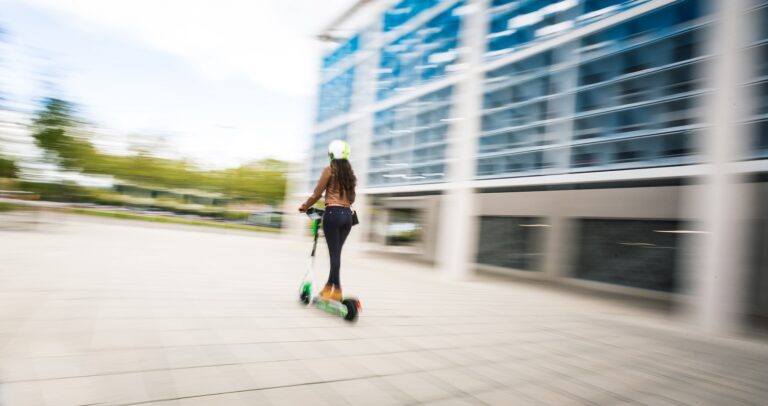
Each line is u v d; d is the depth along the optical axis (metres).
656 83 6.02
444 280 8.38
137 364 2.05
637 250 9.13
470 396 2.13
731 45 4.71
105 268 5.17
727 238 4.61
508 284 8.71
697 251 4.86
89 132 14.42
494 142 8.62
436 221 14.45
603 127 6.66
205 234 16.88
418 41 11.07
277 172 36.47
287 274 6.38
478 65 8.45
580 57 7.06
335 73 15.88
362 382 2.16
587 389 2.43
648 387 2.58
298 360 2.38
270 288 4.84
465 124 8.54
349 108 14.59
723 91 4.75
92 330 2.53
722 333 4.58
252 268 6.71
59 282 3.98
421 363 2.60
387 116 12.25
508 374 2.56
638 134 6.15
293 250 12.38
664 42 5.98
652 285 8.75
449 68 9.77
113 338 2.41
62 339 2.30
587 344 3.65
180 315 3.12
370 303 4.68
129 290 3.89
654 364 3.16
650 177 5.57
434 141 10.23
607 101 6.65
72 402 1.58
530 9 7.95
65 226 12.79
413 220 15.64
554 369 2.77
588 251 10.15
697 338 4.38
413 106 11.16
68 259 5.70
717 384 2.79
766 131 4.56
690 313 4.88
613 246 9.64
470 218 8.46
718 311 4.62
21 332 2.36
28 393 1.62
